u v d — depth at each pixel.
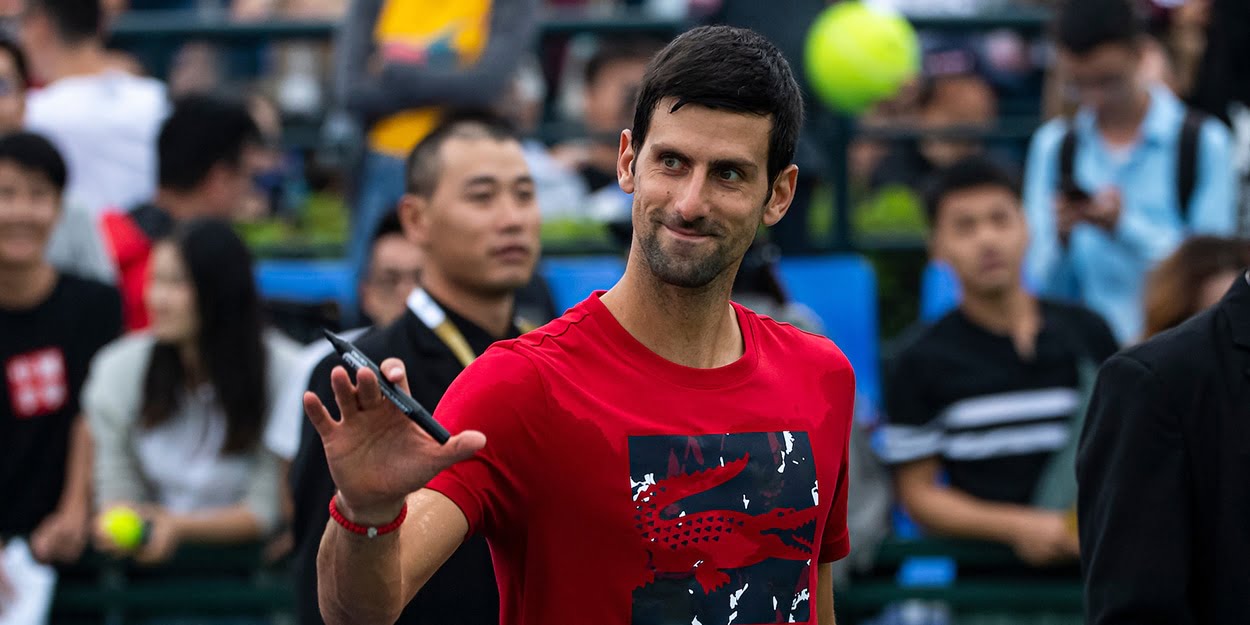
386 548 6.04
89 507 13.96
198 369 13.50
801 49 17.34
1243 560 7.69
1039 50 22.94
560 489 6.56
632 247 6.87
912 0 21.62
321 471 9.58
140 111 18.03
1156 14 19.12
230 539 13.44
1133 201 16.86
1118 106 16.77
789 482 6.86
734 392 6.87
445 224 10.21
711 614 6.63
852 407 7.40
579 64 22.16
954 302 18.41
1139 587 7.69
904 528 16.05
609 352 6.77
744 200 6.60
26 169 13.92
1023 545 13.02
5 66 16.39
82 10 17.98
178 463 13.52
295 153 21.91
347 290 17.30
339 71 17.08
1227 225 16.80
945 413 13.64
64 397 14.27
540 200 18.34
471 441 5.94
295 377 13.33
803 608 6.90
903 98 21.75
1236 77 18.48
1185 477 7.79
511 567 6.79
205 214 16.44
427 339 9.99
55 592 13.84
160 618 13.73
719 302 6.87
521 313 13.05
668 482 6.62
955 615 13.29
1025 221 14.11
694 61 6.55
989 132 19.00
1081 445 8.24
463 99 16.22
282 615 13.67
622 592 6.58
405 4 16.59
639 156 6.73
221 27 20.02
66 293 14.48
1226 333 7.91
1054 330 13.84
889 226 19.28
